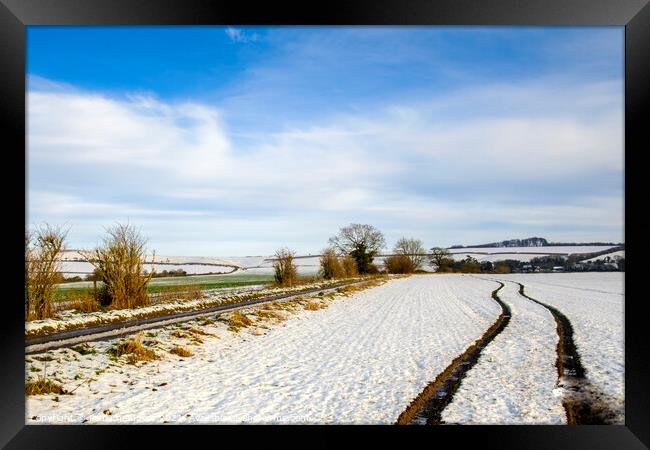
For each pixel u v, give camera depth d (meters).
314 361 10.29
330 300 24.58
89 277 16.22
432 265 91.31
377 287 38.91
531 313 19.75
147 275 16.88
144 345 10.34
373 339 13.27
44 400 7.02
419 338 13.45
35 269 13.12
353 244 64.88
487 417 6.66
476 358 10.60
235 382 8.42
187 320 13.88
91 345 9.72
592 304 23.83
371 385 8.27
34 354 8.70
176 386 8.08
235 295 22.98
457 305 23.64
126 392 7.62
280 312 18.03
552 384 8.30
